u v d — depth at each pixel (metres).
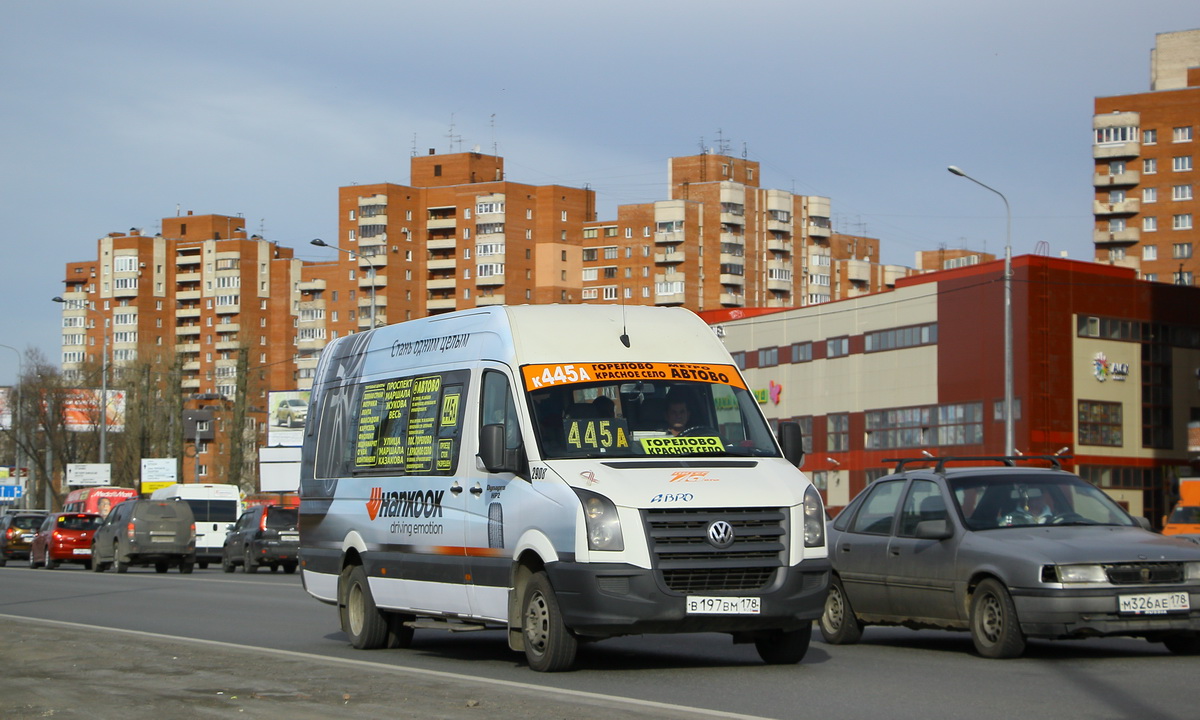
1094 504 12.88
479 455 11.14
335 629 16.56
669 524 10.37
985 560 11.94
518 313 11.97
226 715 8.82
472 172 138.75
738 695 9.71
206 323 165.88
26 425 101.56
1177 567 11.47
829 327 77.00
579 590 10.30
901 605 13.07
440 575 12.31
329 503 14.80
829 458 76.31
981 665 11.49
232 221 170.62
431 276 138.62
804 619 10.64
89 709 9.12
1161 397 69.69
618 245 134.62
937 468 13.35
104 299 168.25
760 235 135.62
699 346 12.09
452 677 10.70
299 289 154.38
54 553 41.81
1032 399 64.50
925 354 70.19
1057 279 66.00
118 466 104.88
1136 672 10.82
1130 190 117.44
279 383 157.75
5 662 11.98
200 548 47.81
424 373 13.12
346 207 137.50
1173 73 123.06
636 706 9.02
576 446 11.03
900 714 8.74
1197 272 114.06
